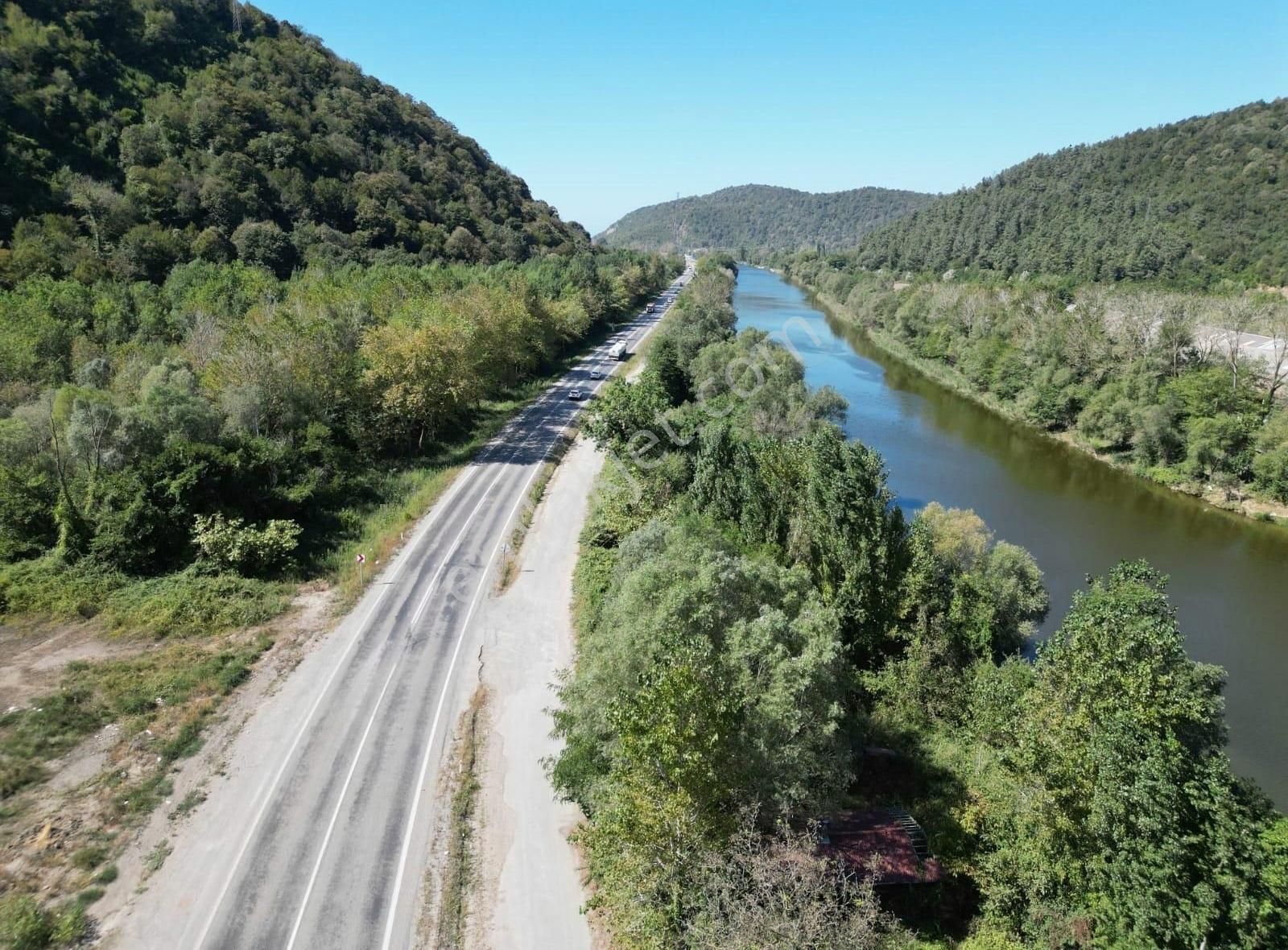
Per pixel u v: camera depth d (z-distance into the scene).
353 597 45.66
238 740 33.06
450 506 60.12
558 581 49.38
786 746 24.73
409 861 27.48
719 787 22.45
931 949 24.92
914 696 39.16
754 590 32.81
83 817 28.19
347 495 58.47
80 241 88.12
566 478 68.19
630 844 22.27
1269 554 66.38
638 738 21.92
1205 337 92.69
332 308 79.81
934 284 156.12
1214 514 75.19
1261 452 78.25
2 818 27.70
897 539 43.59
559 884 26.94
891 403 112.88
